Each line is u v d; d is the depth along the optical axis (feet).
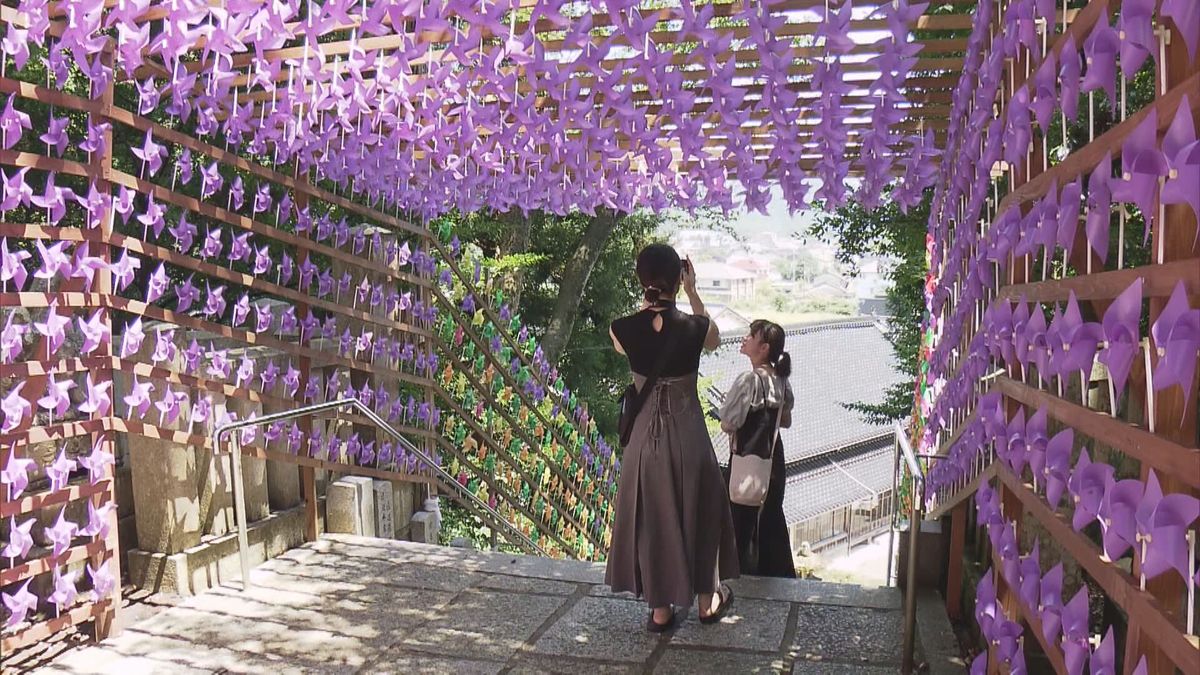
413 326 17.54
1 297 8.91
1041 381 5.92
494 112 11.66
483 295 21.93
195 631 10.96
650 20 8.60
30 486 10.14
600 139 11.40
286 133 12.44
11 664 9.91
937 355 13.15
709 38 8.74
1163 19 3.85
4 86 8.98
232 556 12.80
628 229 46.78
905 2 8.27
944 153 12.23
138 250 10.79
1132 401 7.14
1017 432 6.40
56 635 10.68
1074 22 5.03
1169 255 3.87
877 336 132.16
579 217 43.65
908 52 8.56
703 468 10.76
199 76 12.17
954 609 11.53
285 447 14.05
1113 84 4.44
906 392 33.76
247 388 12.75
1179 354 3.36
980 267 8.09
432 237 18.29
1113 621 8.82
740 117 9.75
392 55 10.92
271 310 13.73
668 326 10.62
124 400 11.20
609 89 9.29
